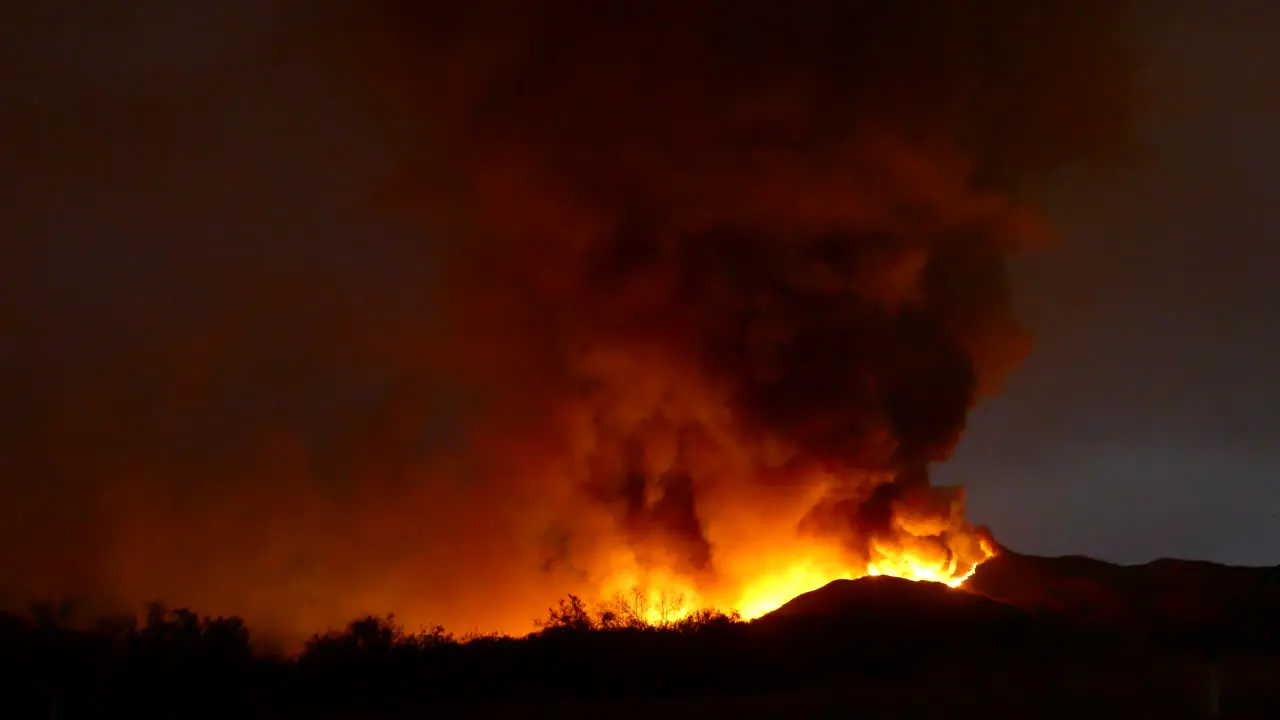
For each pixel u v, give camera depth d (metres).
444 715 20.70
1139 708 17.94
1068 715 17.44
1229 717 16.95
